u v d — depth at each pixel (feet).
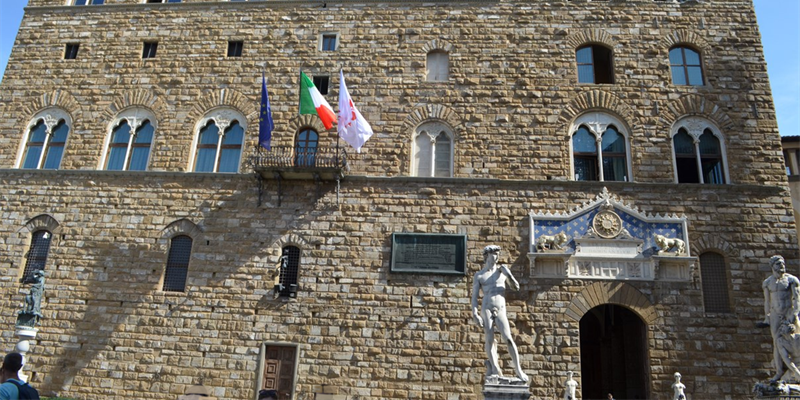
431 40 96.68
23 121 98.12
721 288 81.66
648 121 89.56
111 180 92.27
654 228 83.35
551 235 84.02
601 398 112.88
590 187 86.53
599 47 95.86
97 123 96.73
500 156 89.56
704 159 88.38
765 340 78.38
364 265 85.05
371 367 80.48
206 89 97.09
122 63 99.91
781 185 85.15
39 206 92.02
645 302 80.18
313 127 93.81
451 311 82.02
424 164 90.94
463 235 84.94
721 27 94.38
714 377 77.10
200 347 82.99
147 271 87.25
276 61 97.96
